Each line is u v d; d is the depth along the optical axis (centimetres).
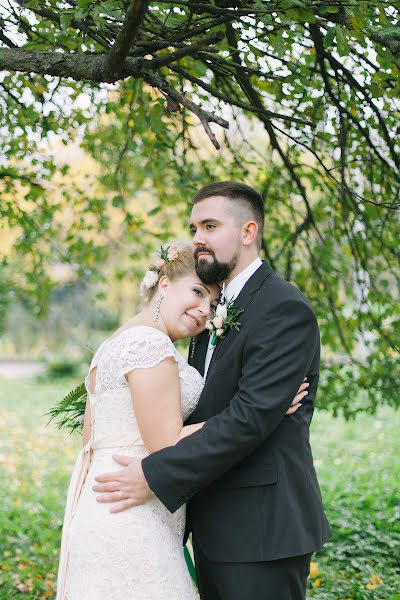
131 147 545
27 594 466
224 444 257
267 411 259
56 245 593
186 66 436
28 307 678
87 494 274
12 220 545
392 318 547
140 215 618
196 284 286
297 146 499
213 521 274
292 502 269
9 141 504
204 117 280
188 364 316
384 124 410
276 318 270
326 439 983
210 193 285
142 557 262
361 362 538
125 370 268
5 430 1126
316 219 530
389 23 309
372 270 533
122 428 273
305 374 271
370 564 481
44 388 1588
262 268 286
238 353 274
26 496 716
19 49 329
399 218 490
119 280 626
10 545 553
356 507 585
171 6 341
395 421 1088
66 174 537
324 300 529
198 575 293
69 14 285
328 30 294
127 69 305
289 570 268
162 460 261
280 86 410
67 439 1055
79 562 266
